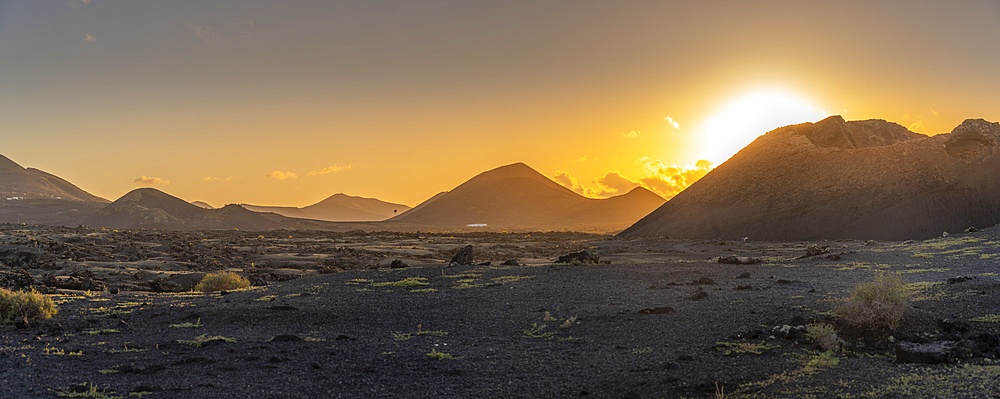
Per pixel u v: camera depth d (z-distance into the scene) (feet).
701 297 61.26
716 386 30.91
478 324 54.75
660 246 264.72
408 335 49.88
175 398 30.96
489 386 33.63
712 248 230.89
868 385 28.84
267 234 476.54
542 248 312.09
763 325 44.88
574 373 35.99
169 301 73.82
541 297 70.18
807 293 59.57
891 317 38.78
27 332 51.65
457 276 96.27
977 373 28.91
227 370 37.42
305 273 169.99
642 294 68.64
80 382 33.88
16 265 152.97
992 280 55.57
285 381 34.71
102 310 65.36
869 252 121.39
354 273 105.60
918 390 27.25
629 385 32.73
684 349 40.45
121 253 195.52
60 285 104.42
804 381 30.53
